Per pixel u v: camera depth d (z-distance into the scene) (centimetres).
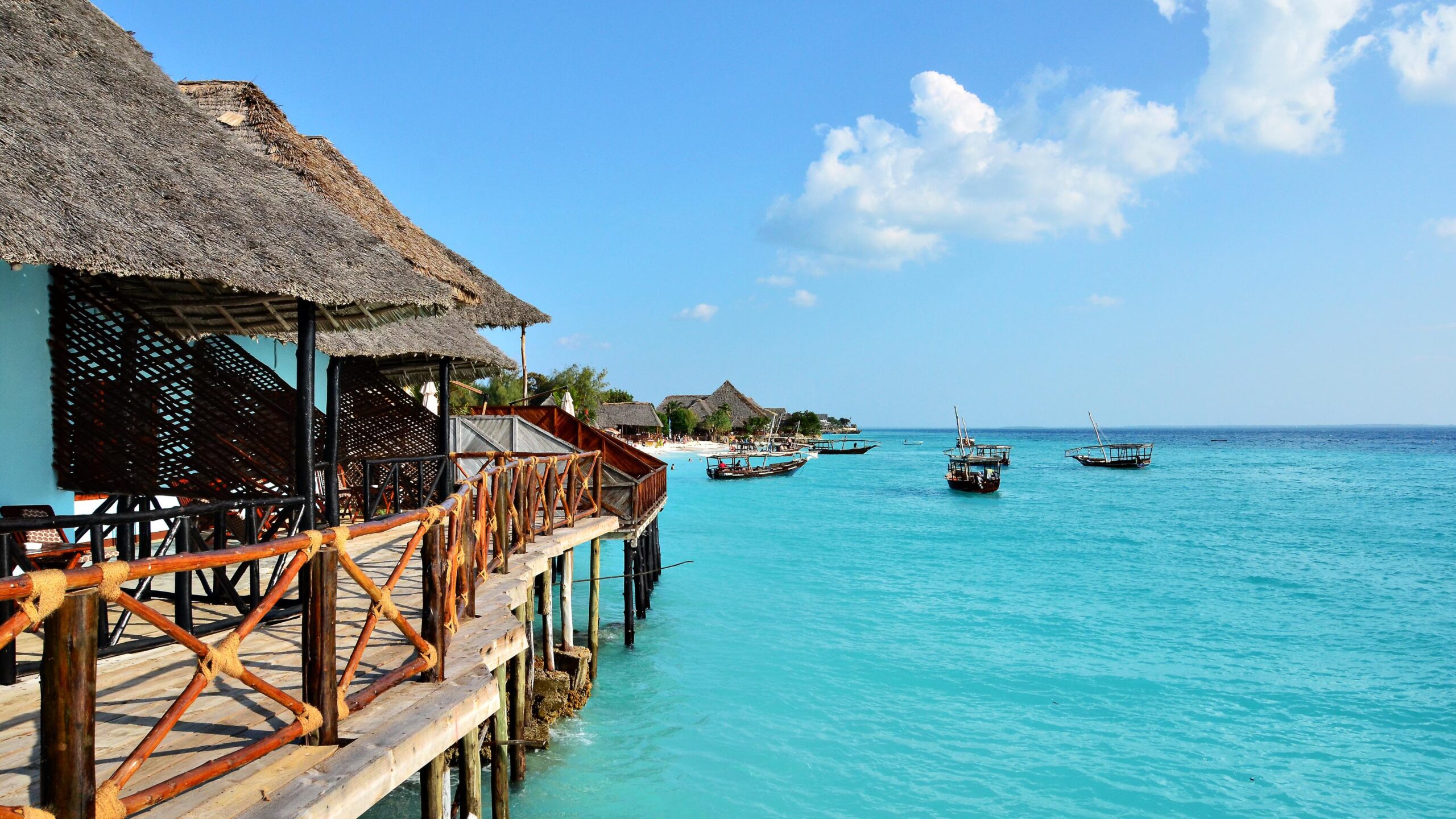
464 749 607
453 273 1233
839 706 1255
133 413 626
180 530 560
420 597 698
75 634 254
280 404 642
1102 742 1136
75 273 621
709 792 966
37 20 655
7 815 238
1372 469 7694
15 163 445
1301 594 2116
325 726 387
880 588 2127
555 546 999
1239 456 10650
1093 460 7588
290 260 556
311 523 605
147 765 358
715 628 1691
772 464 6581
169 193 536
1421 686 1376
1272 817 941
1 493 596
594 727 1155
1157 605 1973
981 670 1440
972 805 956
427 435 1175
